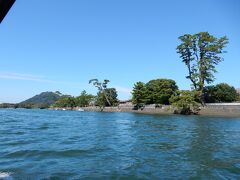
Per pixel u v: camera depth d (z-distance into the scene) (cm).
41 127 2952
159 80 8244
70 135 2222
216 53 6694
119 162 1198
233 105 5959
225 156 1367
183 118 4994
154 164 1168
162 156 1355
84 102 13475
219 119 4672
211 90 7106
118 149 1556
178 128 3055
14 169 1046
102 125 3422
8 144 1658
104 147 1612
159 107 7688
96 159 1255
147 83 8612
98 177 958
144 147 1648
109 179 935
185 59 6919
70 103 14412
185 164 1173
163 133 2514
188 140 2014
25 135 2152
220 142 1916
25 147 1547
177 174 1006
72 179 930
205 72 6688
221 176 979
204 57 6706
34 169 1052
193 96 6544
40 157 1281
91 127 3097
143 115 6259
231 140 2034
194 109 6400
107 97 11219
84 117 5453
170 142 1888
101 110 10831
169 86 8175
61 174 988
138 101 8512
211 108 6241
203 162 1215
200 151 1519
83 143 1761
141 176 976
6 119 4350
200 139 2083
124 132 2575
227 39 6650
